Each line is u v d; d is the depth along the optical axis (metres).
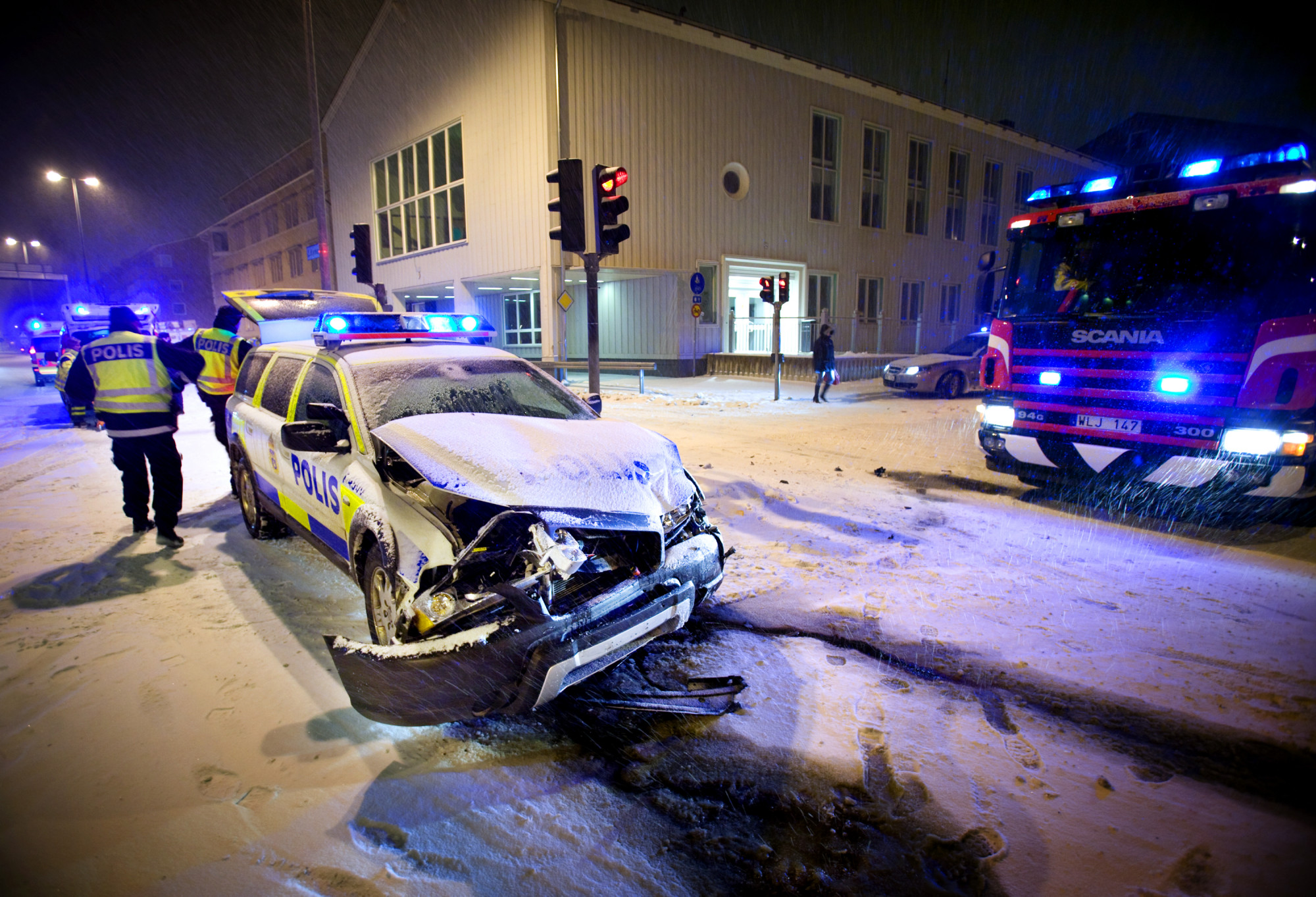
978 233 28.97
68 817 2.33
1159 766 2.62
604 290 22.25
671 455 3.47
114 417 4.95
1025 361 6.41
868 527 5.69
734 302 23.72
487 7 17.47
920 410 13.56
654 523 2.91
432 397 3.84
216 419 6.41
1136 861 2.16
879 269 25.19
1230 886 2.05
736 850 2.21
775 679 3.26
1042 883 2.07
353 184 25.73
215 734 2.80
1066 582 4.50
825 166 23.06
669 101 18.53
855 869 2.14
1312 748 2.72
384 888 2.05
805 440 9.88
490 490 2.71
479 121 18.58
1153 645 3.61
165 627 3.77
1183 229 5.70
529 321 22.67
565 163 7.46
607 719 2.95
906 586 4.43
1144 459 5.64
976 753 2.71
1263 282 5.14
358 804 2.42
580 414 4.30
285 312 9.73
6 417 13.30
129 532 5.55
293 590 4.30
